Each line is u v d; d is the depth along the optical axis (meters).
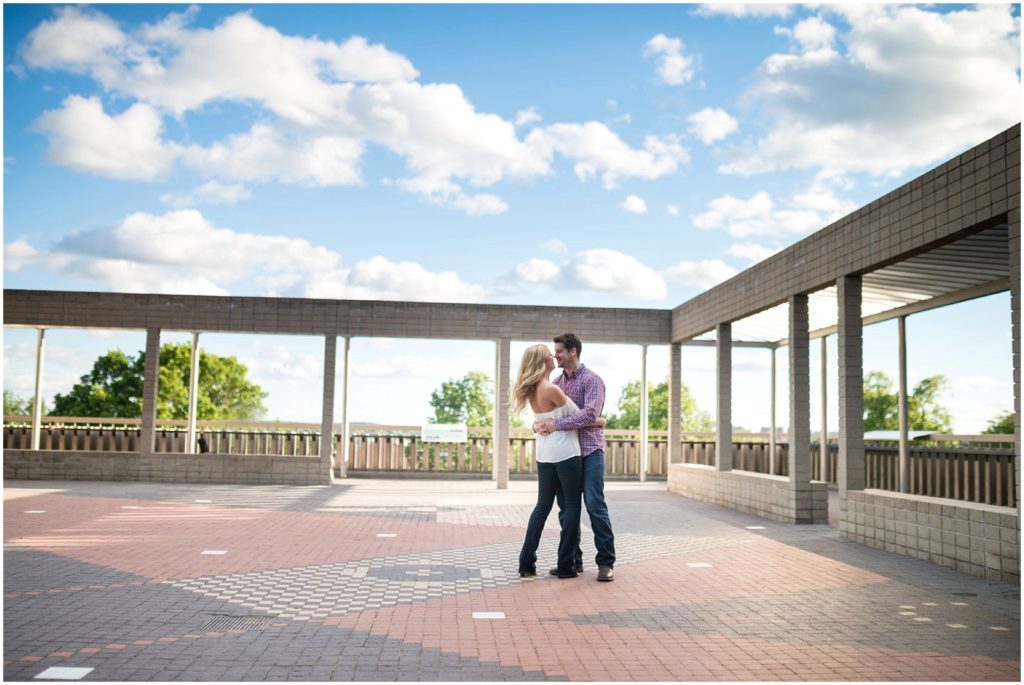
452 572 6.10
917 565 6.70
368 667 3.68
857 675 3.69
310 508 10.32
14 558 6.34
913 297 10.45
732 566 6.57
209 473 14.12
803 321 9.73
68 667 3.59
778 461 16.12
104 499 10.83
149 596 5.08
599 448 6.06
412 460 15.94
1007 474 10.20
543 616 4.74
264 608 4.82
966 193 6.45
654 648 4.09
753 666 3.80
